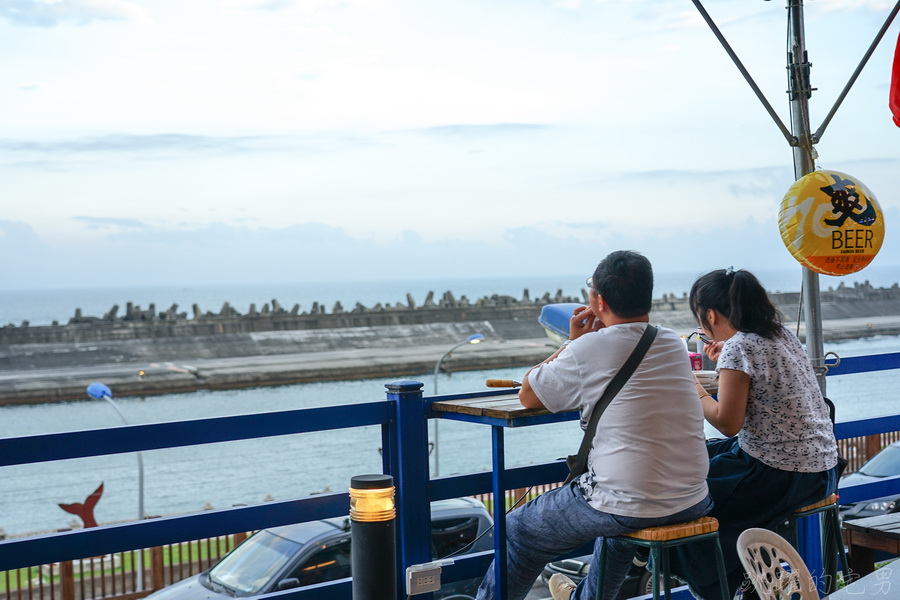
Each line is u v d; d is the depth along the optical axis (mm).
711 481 3287
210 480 43188
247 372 76812
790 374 3236
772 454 3248
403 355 85625
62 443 2840
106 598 11555
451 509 8438
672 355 2949
